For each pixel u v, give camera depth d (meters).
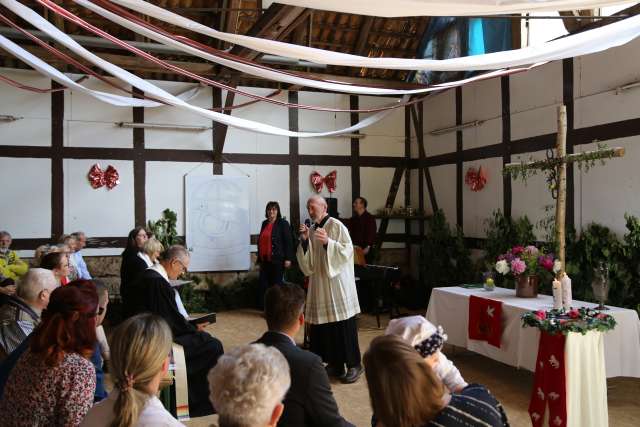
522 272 4.48
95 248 7.69
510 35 6.84
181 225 8.08
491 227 7.24
